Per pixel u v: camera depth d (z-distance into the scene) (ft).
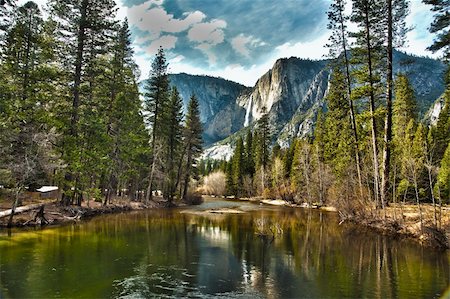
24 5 81.56
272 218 101.86
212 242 59.88
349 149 128.16
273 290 34.91
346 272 41.50
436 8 59.82
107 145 100.89
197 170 179.52
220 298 32.37
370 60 81.82
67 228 67.00
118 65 107.76
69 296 31.63
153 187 172.35
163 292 33.65
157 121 143.02
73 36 85.56
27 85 76.48
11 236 55.88
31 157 66.85
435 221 56.13
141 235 64.18
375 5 79.30
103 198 116.88
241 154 280.72
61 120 79.87
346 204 86.33
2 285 33.71
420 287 35.94
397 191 96.27
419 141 96.68
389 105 75.92
